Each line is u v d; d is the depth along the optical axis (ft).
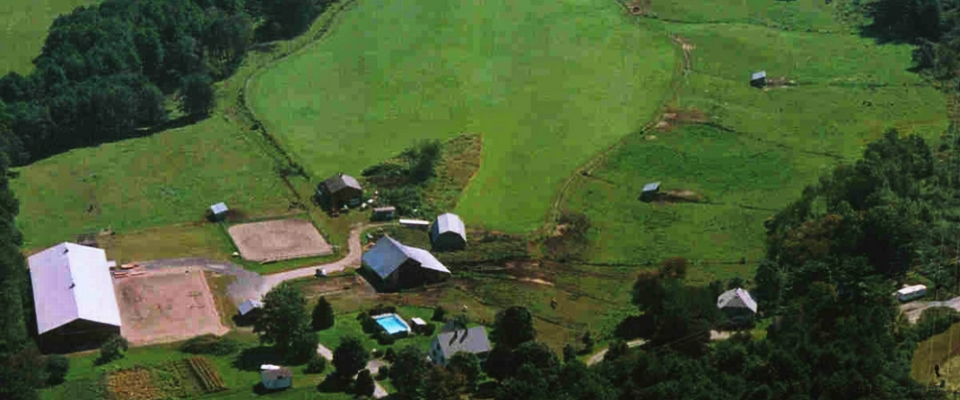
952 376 567.59
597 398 529.86
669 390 530.68
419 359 577.02
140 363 609.42
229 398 574.56
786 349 568.82
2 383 553.23
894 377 549.95
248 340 638.94
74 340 629.51
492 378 586.04
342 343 590.96
